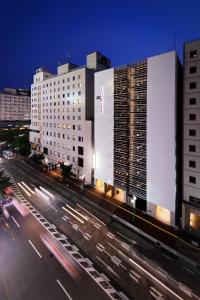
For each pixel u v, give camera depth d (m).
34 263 32.69
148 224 44.69
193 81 39.94
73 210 51.31
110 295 27.14
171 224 43.62
